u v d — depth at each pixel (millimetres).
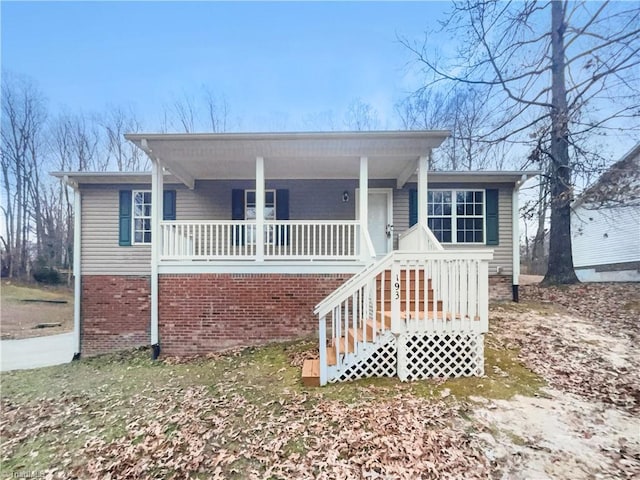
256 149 7199
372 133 6762
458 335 5105
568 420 3801
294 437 3709
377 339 5113
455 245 9625
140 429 4254
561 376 4934
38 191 25547
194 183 9742
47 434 4457
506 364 5344
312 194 9844
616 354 5660
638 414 3924
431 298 5914
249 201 9891
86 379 6645
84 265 9406
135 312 9289
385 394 4504
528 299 9656
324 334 5016
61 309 18422
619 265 13312
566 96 9992
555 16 10078
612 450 3285
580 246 15758
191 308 7250
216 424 4141
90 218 9516
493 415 3910
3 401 5777
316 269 7266
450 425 3725
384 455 3303
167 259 7262
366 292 5102
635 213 12516
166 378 5977
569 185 9805
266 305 7258
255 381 5371
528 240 22562
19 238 25016
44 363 8578
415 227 7855
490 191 9672
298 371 5602
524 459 3188
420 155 7203
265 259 7305
